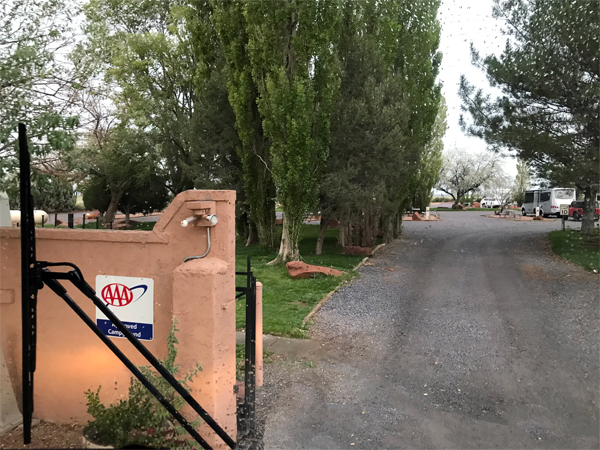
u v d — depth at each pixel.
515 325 8.36
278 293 10.88
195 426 3.40
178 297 3.51
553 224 31.75
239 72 15.50
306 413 4.86
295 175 14.09
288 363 6.39
